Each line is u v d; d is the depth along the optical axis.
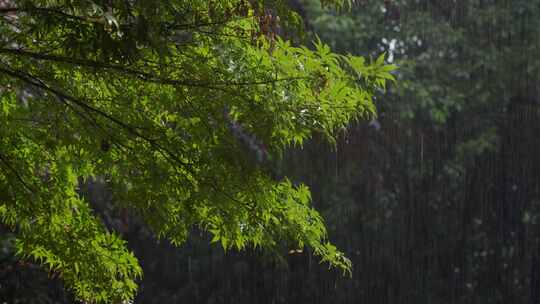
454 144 25.08
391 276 25.14
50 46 6.86
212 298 24.11
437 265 25.78
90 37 5.88
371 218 24.55
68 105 6.94
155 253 23.47
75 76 7.29
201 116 6.89
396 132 24.42
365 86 6.95
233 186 7.12
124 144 7.19
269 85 6.76
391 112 23.83
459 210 25.73
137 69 6.74
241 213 7.31
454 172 24.77
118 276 9.91
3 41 6.87
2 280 15.44
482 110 25.17
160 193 7.43
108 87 7.00
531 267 26.62
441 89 23.69
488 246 26.28
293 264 24.42
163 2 6.11
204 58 6.71
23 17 6.79
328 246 7.84
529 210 26.36
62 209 8.17
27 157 7.82
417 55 24.56
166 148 7.06
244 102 6.75
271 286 24.36
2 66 6.93
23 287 15.52
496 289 26.48
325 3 7.02
